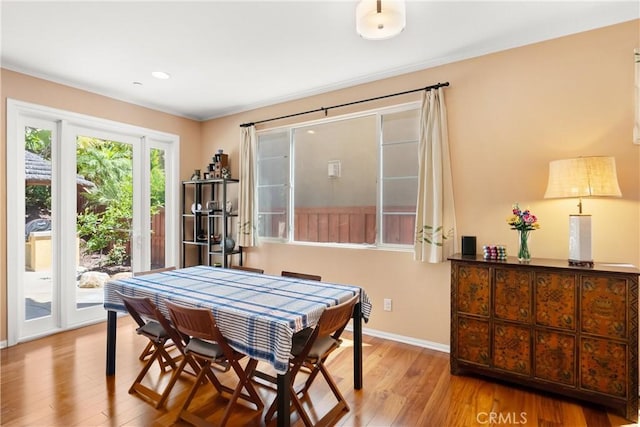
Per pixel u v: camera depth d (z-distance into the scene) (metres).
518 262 2.30
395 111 3.23
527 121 2.59
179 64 3.02
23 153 3.16
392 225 3.29
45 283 3.32
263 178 4.21
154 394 2.20
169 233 4.48
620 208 2.29
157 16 2.27
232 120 4.43
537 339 2.20
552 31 2.47
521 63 2.61
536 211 2.55
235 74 3.24
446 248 2.87
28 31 2.44
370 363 2.71
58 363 2.68
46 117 3.29
